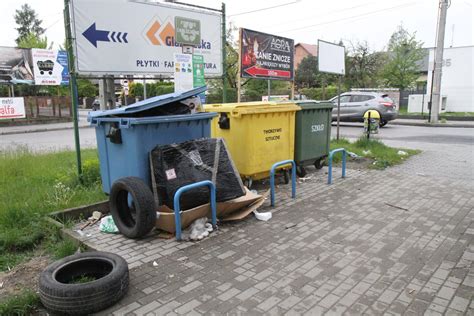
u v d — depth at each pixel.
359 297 3.41
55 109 27.19
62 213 5.27
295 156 7.70
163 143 5.31
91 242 4.50
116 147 5.35
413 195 6.53
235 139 6.72
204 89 5.68
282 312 3.19
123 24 6.98
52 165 8.32
